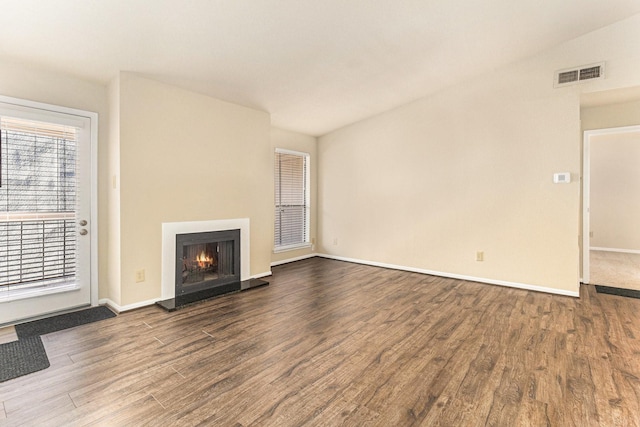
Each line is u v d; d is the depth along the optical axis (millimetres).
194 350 2396
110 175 3301
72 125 3139
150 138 3307
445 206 4609
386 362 2240
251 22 2598
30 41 2539
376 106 4906
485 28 3160
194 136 3680
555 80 3734
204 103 3781
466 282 4344
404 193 5012
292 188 5734
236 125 4141
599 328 2820
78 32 2475
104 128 3352
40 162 2984
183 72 3240
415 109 4844
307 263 5602
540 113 3852
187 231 3637
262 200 4516
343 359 2279
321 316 3100
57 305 3109
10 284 2852
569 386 1956
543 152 3852
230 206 4078
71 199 3168
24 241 2908
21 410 1717
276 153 5434
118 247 3160
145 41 2672
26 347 2430
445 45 3402
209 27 2588
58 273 3111
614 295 3771
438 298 3664
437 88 4504
